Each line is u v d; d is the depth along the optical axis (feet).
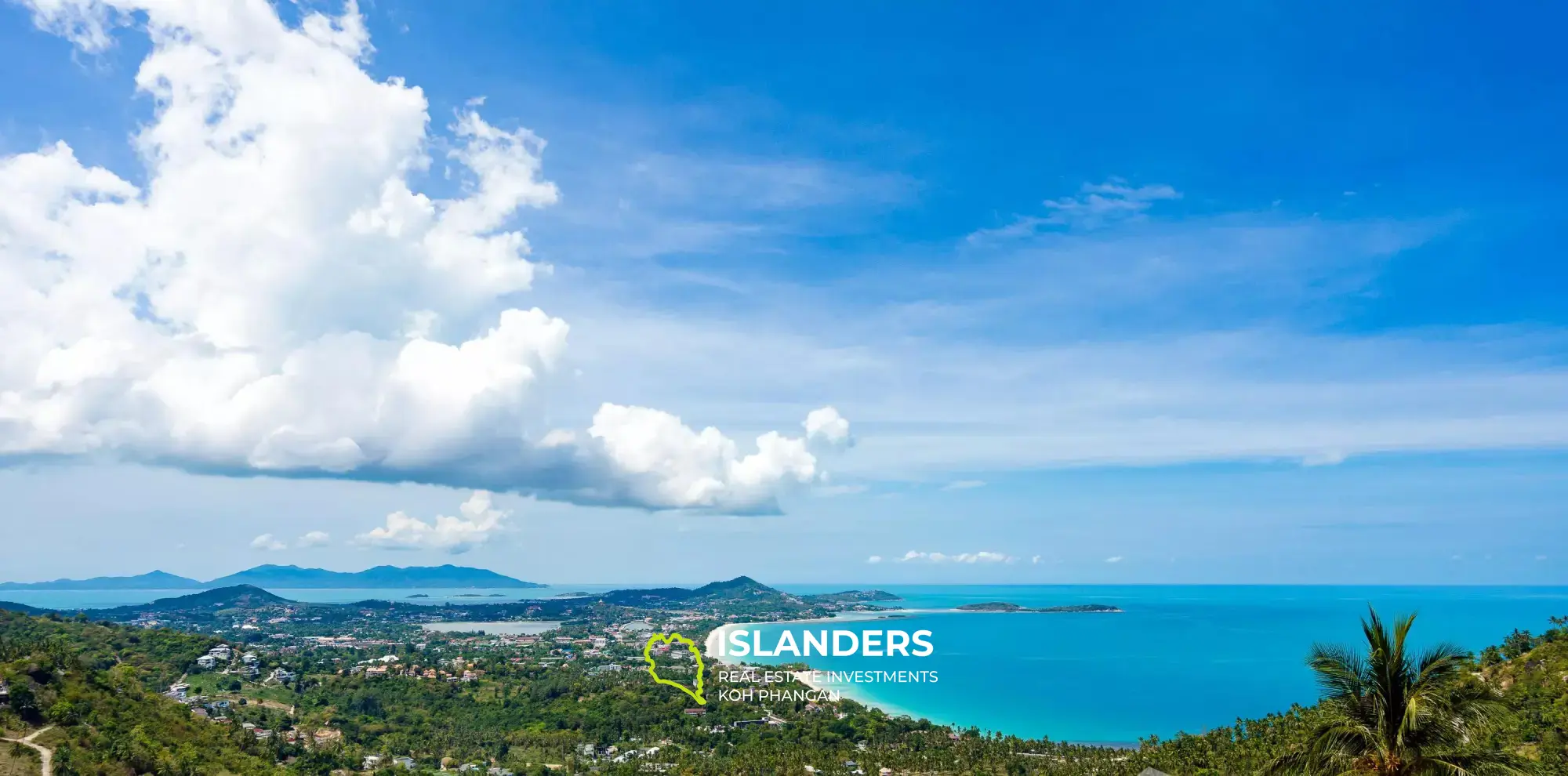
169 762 331.77
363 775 417.90
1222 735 335.67
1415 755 90.74
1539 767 90.74
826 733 513.86
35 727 314.14
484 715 588.50
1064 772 367.04
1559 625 334.24
